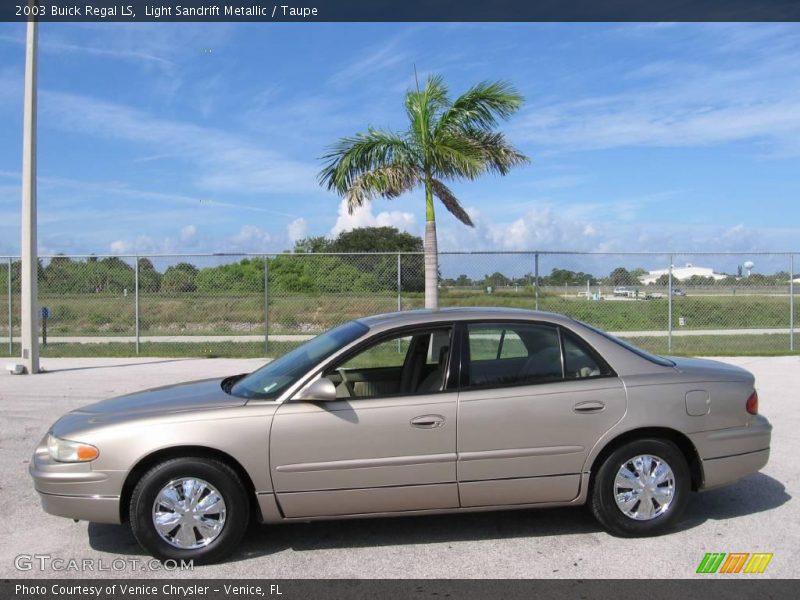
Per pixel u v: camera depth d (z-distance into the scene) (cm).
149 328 2047
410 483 447
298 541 472
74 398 1003
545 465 458
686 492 474
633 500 466
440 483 449
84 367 1342
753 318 2097
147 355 1524
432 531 488
